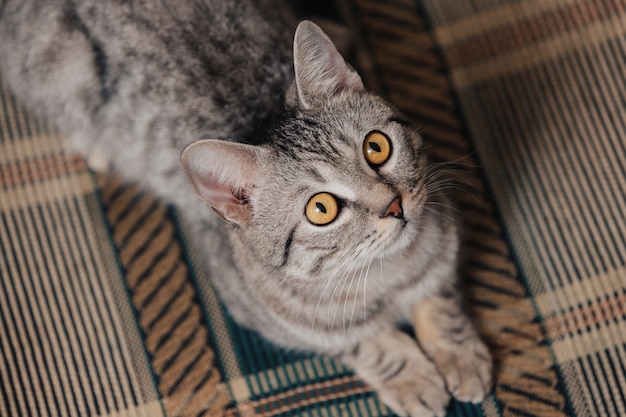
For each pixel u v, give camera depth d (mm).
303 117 623
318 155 613
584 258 741
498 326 736
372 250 629
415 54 798
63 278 764
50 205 776
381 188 611
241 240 648
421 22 803
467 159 770
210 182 609
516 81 783
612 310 729
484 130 776
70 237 771
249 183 625
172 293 760
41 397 746
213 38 686
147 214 773
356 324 690
